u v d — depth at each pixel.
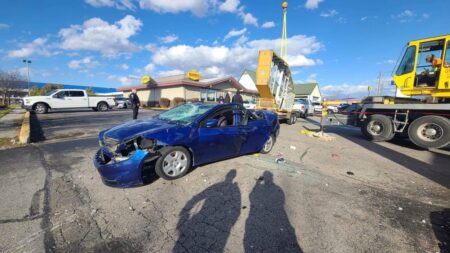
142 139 3.48
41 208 2.90
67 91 16.61
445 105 6.38
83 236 2.40
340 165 5.07
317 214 2.93
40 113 15.44
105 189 3.46
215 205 3.10
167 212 2.89
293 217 2.84
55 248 2.21
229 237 2.43
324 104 8.98
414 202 3.33
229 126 4.72
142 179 3.54
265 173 4.34
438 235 2.56
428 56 6.83
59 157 5.06
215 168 4.53
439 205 3.25
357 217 2.88
